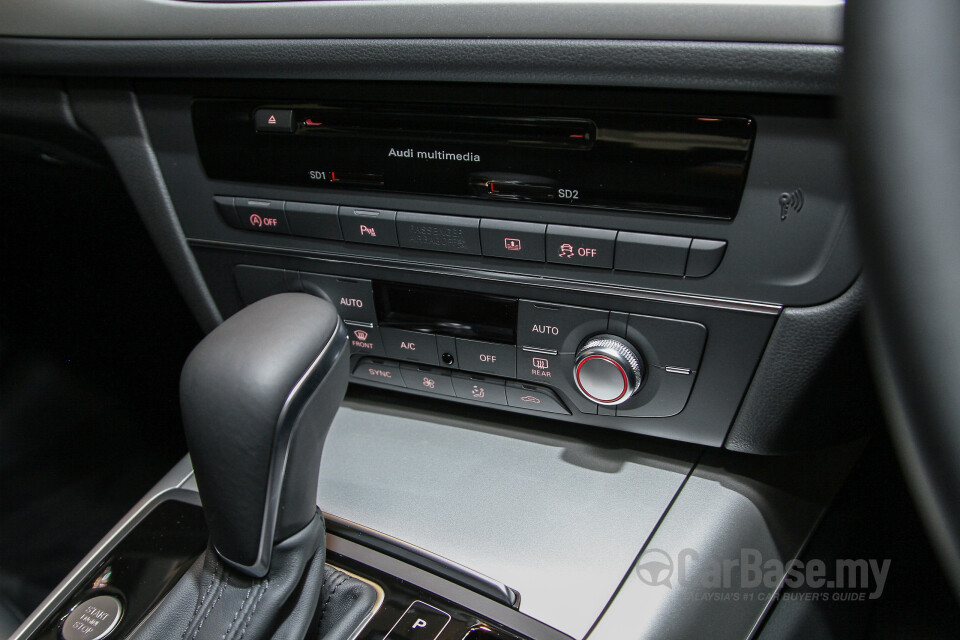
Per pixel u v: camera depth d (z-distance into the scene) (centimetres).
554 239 61
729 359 62
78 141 76
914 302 32
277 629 55
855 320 56
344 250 70
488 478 72
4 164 93
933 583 77
